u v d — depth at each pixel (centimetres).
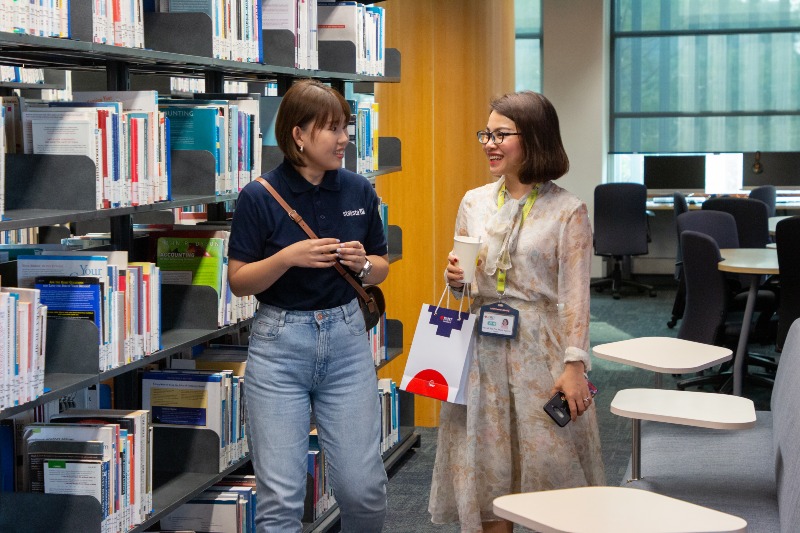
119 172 259
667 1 1109
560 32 1086
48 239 406
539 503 194
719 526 180
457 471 293
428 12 544
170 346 285
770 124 1102
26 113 251
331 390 266
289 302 257
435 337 290
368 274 266
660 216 1127
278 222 257
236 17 322
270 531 258
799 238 521
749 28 1095
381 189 552
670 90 1120
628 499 196
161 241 314
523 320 283
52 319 248
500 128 279
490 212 290
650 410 269
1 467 254
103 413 269
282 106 257
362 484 267
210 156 301
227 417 317
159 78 465
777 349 545
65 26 236
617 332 830
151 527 323
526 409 284
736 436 350
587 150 1095
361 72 423
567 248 278
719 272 548
